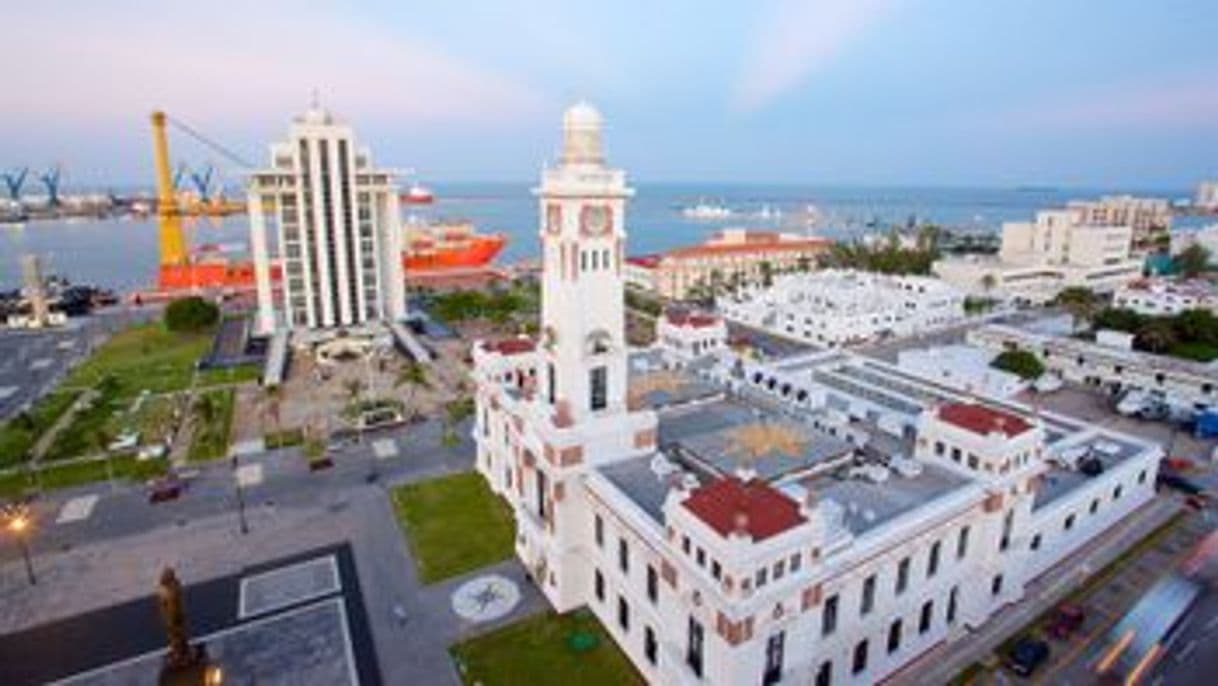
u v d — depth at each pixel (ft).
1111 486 240.73
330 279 532.32
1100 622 198.18
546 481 208.54
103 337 575.79
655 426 212.84
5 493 282.97
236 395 409.69
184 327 555.69
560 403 204.74
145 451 318.24
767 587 141.38
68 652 189.26
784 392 297.33
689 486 167.32
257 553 238.27
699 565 148.46
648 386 265.95
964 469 199.41
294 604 209.15
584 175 187.52
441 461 313.32
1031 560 214.69
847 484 197.47
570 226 190.70
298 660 184.34
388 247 561.43
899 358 441.68
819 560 150.00
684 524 151.94
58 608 208.85
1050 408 385.91
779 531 142.41
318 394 411.95
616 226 196.54
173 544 244.63
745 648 140.05
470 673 178.70
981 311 652.07
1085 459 249.96
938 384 347.36
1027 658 177.58
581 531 202.28
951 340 552.82
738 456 203.10
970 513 185.26
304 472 302.66
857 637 165.89
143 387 425.28
